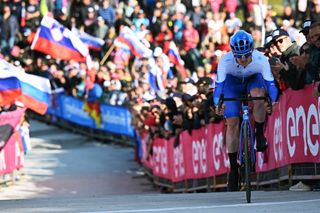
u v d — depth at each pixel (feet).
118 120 193.98
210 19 165.48
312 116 76.54
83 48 152.56
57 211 57.72
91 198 74.90
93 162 170.71
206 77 108.06
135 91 161.58
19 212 57.77
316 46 75.82
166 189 134.51
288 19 158.30
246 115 64.23
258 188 92.89
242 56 67.36
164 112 132.36
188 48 167.02
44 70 213.05
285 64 84.17
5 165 137.90
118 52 184.24
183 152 120.06
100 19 199.31
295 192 73.36
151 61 163.43
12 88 130.21
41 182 144.15
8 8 214.48
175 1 180.75
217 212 52.90
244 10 166.40
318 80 74.54
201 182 111.65
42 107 135.44
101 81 197.67
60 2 208.13
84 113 208.44
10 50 213.25
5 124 129.49
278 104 84.23
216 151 102.73
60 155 181.68
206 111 104.32
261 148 69.82
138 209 57.21
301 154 79.20
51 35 151.53
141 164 164.55
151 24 186.70
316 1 148.56
